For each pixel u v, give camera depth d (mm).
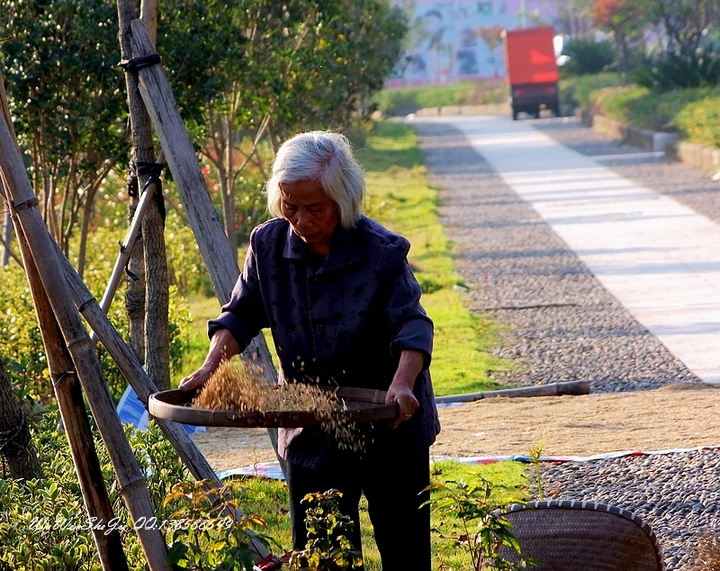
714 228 28141
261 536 5820
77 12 14141
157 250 10453
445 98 112938
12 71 14188
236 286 5961
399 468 5664
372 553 8359
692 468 9977
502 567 5625
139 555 6645
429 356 5348
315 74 22188
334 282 5516
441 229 31891
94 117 14633
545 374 16281
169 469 8281
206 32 15375
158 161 10320
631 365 16328
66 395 5574
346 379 5637
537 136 66375
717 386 14469
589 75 92312
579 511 6520
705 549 7539
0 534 6613
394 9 43656
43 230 5395
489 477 9914
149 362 10664
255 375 5605
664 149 49281
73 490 7387
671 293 21109
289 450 5785
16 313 15750
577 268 24656
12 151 5406
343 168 5355
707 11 63906
